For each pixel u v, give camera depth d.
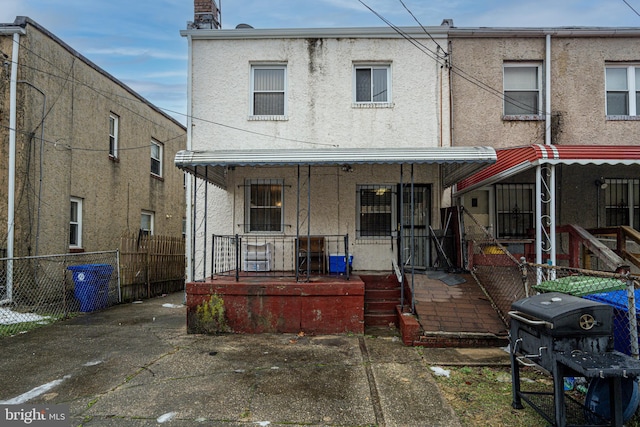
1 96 8.48
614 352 3.20
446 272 7.79
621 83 8.70
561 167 8.71
